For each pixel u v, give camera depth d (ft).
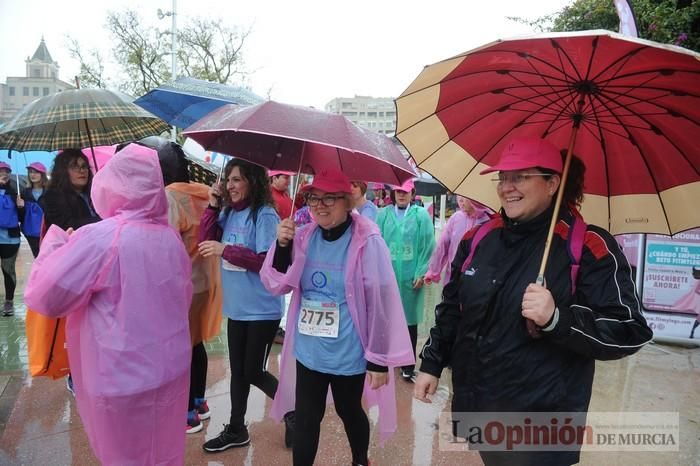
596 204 6.59
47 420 11.66
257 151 9.80
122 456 6.97
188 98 13.15
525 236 5.82
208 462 10.19
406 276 15.08
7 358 15.61
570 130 6.24
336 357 7.99
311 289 8.20
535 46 4.59
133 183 7.18
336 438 11.46
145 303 6.97
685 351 18.44
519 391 5.58
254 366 10.17
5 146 12.03
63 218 11.25
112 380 6.76
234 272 10.09
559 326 5.01
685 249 19.19
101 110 10.23
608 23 19.66
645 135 5.71
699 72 4.34
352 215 8.20
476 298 5.85
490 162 6.77
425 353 6.73
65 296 6.54
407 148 6.41
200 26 77.46
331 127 6.75
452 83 5.70
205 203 11.30
